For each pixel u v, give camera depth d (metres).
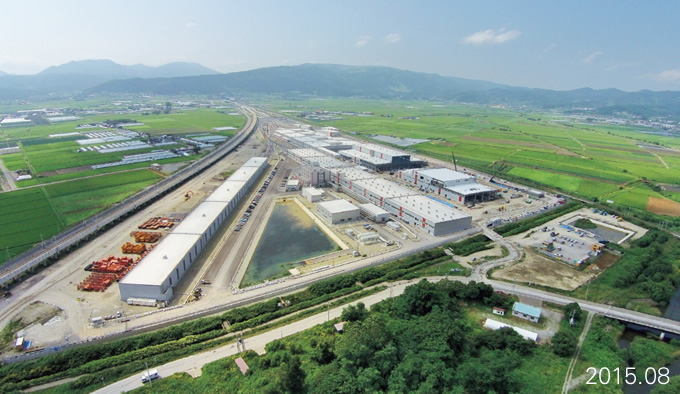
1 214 132.50
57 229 119.50
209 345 67.94
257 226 126.19
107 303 81.06
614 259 108.69
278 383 56.97
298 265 100.31
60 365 62.28
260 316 76.31
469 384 58.59
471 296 84.38
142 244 108.50
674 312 84.19
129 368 61.47
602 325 77.12
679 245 120.56
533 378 63.00
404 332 69.94
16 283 88.56
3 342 68.81
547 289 90.44
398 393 54.72
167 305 80.88
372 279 94.12
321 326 73.25
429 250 110.00
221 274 94.44
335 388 55.19
